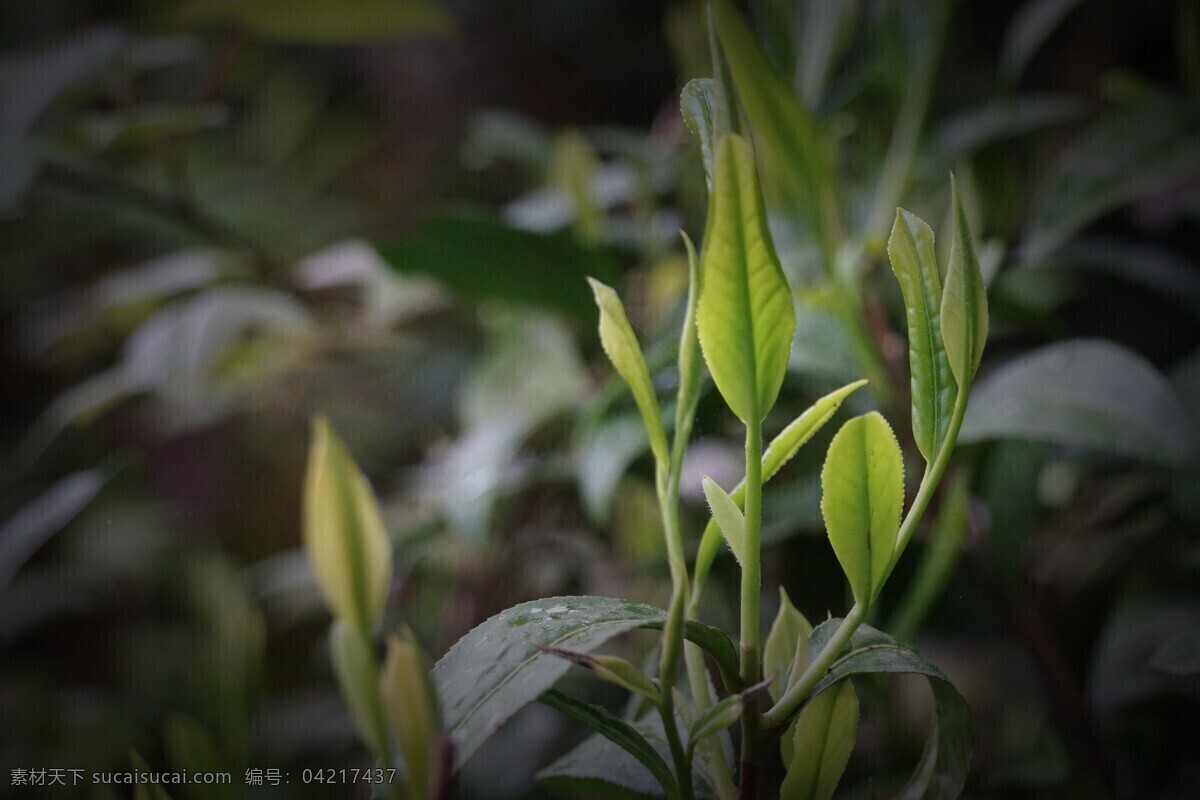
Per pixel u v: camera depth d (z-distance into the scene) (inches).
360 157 44.8
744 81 14.1
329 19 26.5
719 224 10.2
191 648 29.1
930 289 10.8
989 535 15.5
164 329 24.9
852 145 22.2
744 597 10.7
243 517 35.7
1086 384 14.0
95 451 35.2
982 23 32.3
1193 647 13.2
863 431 10.4
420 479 24.4
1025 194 22.2
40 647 32.5
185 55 29.2
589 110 50.9
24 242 36.0
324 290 27.9
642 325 20.1
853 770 16.3
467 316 27.2
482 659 10.5
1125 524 18.9
